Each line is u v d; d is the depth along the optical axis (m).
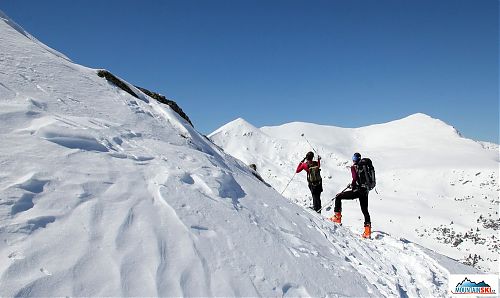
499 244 83.88
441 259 9.22
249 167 12.04
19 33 9.15
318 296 4.29
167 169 5.23
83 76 8.12
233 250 4.17
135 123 6.93
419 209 114.19
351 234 8.87
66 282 2.81
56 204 3.54
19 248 2.90
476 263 75.69
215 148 10.80
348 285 5.06
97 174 4.32
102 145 5.10
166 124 8.16
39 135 4.59
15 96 5.42
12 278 2.64
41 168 3.96
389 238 9.59
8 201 3.29
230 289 3.53
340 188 149.88
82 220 3.48
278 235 5.39
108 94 7.82
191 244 3.84
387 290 5.84
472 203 124.56
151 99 10.36
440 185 150.12
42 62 7.54
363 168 9.38
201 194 5.02
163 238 3.73
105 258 3.19
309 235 6.43
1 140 4.18
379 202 123.25
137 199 4.16
